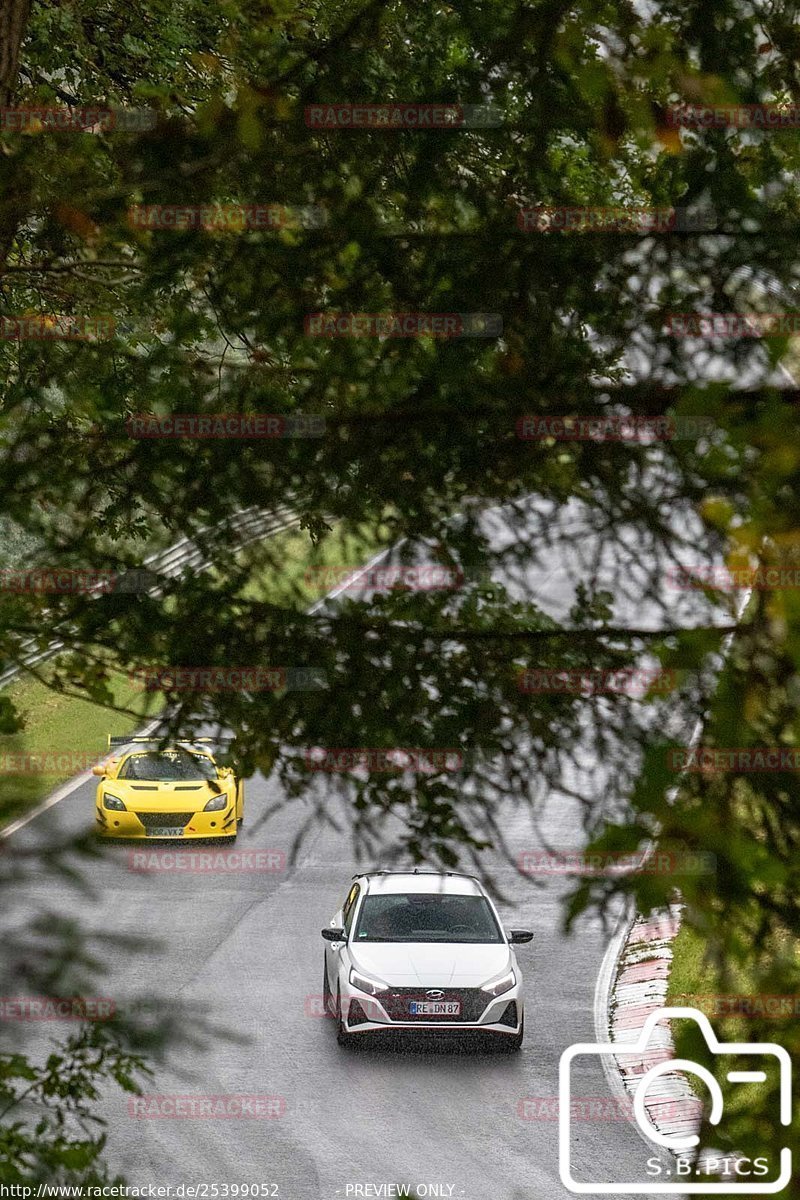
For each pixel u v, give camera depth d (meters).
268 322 15.08
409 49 15.40
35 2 36.62
